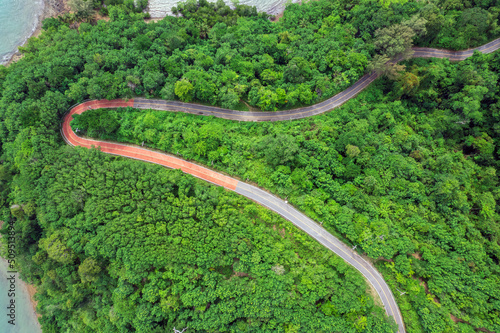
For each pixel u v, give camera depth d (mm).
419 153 97625
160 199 82562
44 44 118250
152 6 142875
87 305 87750
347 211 82938
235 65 108250
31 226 91375
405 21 108062
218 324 73875
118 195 82750
